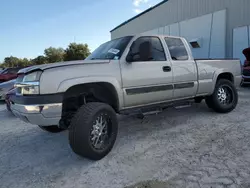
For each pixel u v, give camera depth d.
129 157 3.19
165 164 2.91
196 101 5.45
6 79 14.34
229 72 5.40
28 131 4.80
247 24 11.48
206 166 2.79
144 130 4.37
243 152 3.12
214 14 13.38
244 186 2.33
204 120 4.79
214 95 5.11
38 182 2.68
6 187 2.59
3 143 4.10
